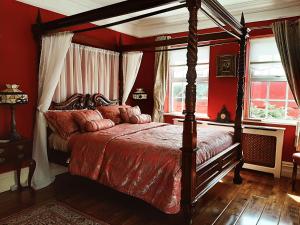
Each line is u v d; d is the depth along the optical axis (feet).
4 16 10.49
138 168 8.27
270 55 13.92
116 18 15.90
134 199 9.66
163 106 17.39
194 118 7.51
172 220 8.35
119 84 16.14
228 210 9.18
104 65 14.98
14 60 10.91
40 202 9.56
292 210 9.24
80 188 10.95
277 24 12.15
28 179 10.64
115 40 16.49
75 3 13.17
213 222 8.31
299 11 12.50
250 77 14.62
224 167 10.33
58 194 10.32
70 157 10.23
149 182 7.98
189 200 7.48
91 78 14.14
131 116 13.92
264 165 13.52
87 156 9.71
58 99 12.30
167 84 17.69
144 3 7.84
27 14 11.27
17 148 9.95
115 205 9.42
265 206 9.55
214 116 15.64
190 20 7.21
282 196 10.50
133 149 8.71
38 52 11.32
